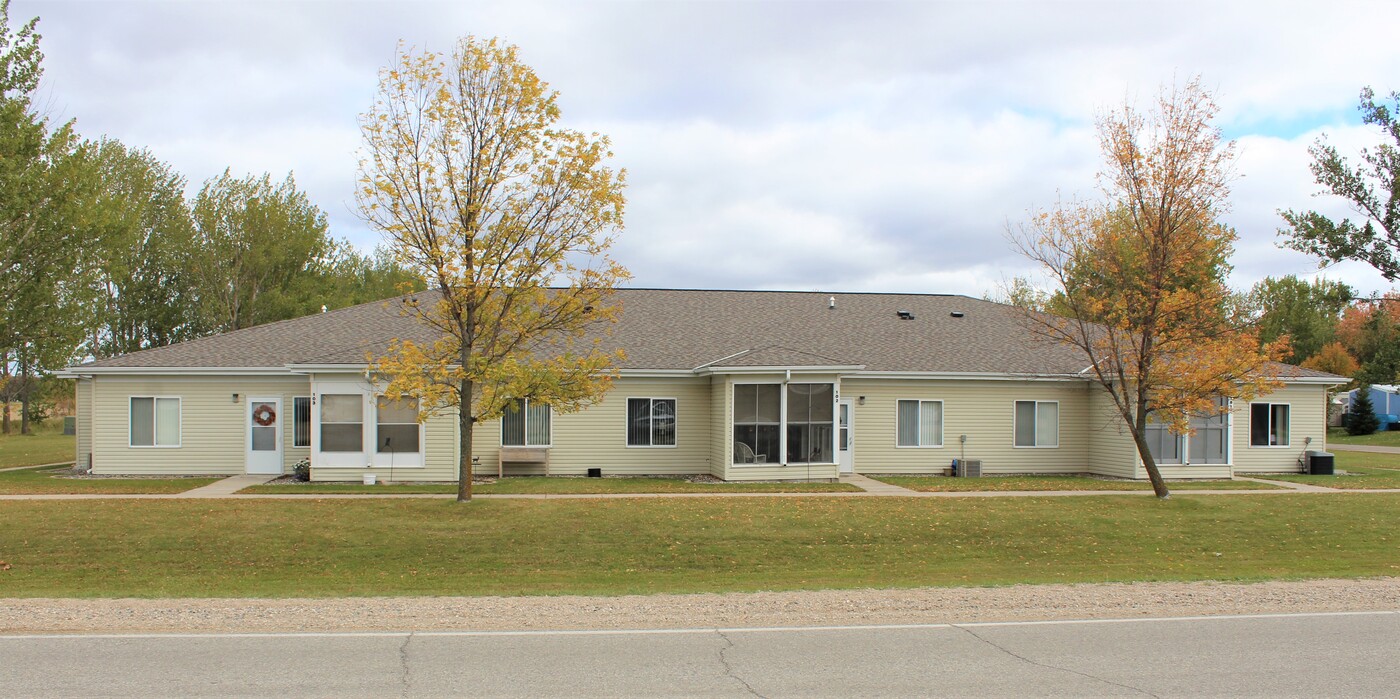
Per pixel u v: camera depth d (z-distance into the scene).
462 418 18.97
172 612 10.07
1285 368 27.48
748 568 15.23
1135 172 20.81
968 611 10.27
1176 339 21.02
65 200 31.22
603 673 7.48
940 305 33.00
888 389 27.06
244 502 19.67
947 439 27.34
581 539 16.72
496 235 17.34
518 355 19.39
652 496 21.02
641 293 31.72
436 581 14.06
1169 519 18.92
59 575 14.39
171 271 51.84
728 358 25.31
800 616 9.95
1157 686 7.19
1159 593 11.51
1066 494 21.92
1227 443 26.66
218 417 25.55
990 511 19.41
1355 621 9.71
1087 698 6.84
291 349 25.92
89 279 42.78
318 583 13.83
